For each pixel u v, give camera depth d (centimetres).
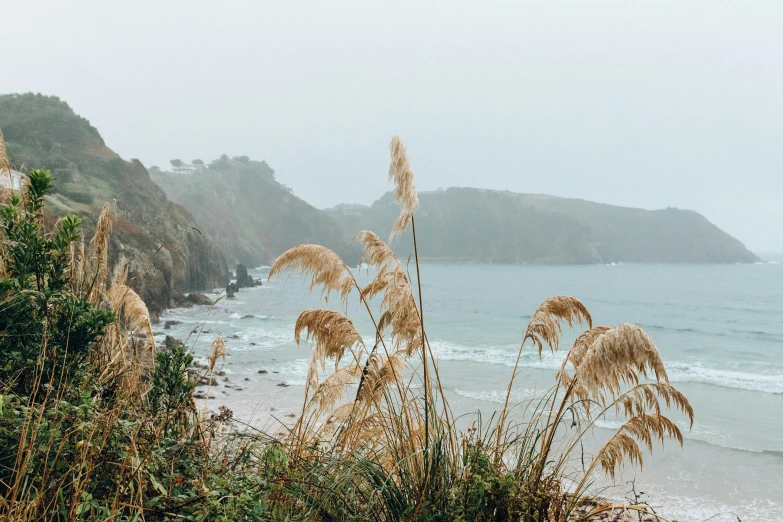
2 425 270
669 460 1297
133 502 268
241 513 298
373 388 438
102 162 6844
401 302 421
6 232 366
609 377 371
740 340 4322
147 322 481
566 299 440
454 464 397
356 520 340
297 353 2742
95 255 476
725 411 1873
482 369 2605
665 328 5128
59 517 239
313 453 417
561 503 380
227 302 5984
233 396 1755
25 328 337
